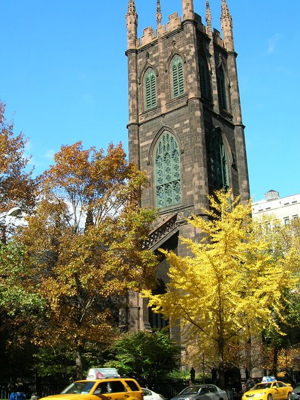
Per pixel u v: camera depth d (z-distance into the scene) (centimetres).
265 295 3153
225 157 6069
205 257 2917
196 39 6156
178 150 5772
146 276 3136
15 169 3503
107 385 2041
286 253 4712
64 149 3256
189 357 3841
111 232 3011
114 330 3897
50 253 3198
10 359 3534
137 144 6178
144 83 6450
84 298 3139
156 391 3853
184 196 5491
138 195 3338
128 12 6831
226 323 3017
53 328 2925
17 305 2770
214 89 6234
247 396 3188
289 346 4903
